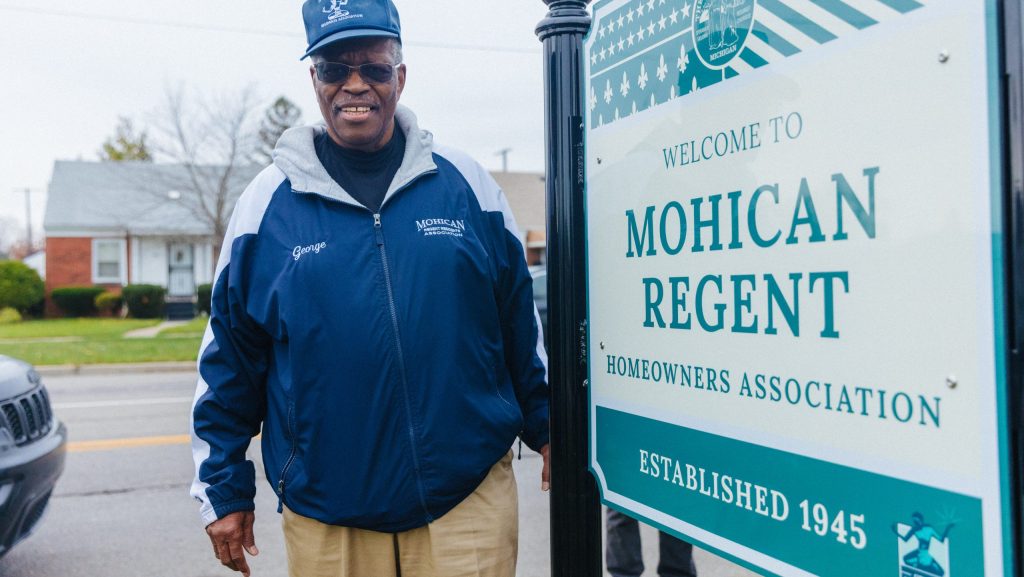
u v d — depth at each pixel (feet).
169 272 83.51
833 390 3.73
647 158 4.87
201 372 6.15
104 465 17.69
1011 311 3.04
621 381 5.15
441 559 5.69
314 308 5.57
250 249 5.94
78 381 32.89
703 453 4.51
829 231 3.72
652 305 4.86
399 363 5.54
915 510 3.39
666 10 4.69
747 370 4.20
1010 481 3.03
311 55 5.78
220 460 5.98
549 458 6.06
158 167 87.04
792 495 3.96
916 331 3.35
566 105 5.45
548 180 5.58
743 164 4.19
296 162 5.89
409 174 5.83
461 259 5.75
